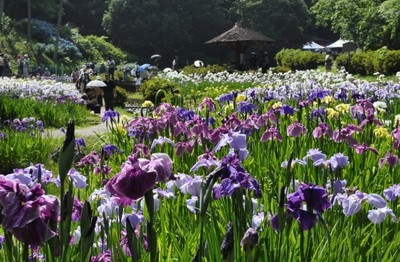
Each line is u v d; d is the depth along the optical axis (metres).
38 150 11.85
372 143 6.97
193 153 5.84
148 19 74.31
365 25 41.78
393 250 3.87
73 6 80.44
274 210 4.05
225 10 81.75
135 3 74.69
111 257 3.25
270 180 5.07
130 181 2.48
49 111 18.30
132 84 37.44
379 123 6.88
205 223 3.71
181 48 77.75
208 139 5.98
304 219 2.92
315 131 6.13
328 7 49.06
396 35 40.41
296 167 5.30
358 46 45.19
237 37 44.25
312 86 15.22
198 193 3.75
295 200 2.92
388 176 5.54
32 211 2.25
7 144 11.45
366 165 5.70
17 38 60.41
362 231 3.91
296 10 80.19
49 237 2.31
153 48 76.81
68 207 2.54
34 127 14.16
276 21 79.50
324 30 91.06
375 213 3.72
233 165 3.30
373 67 34.72
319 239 3.77
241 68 41.78
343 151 6.54
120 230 3.45
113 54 71.31
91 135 14.33
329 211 4.07
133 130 6.80
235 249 3.22
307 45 77.44
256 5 79.75
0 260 3.17
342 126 8.03
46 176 3.41
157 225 4.20
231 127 6.28
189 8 77.69
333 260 3.49
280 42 80.00
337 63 38.38
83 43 68.00
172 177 3.46
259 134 7.10
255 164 5.59
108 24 76.00
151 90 23.45
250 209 3.46
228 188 3.18
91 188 5.46
